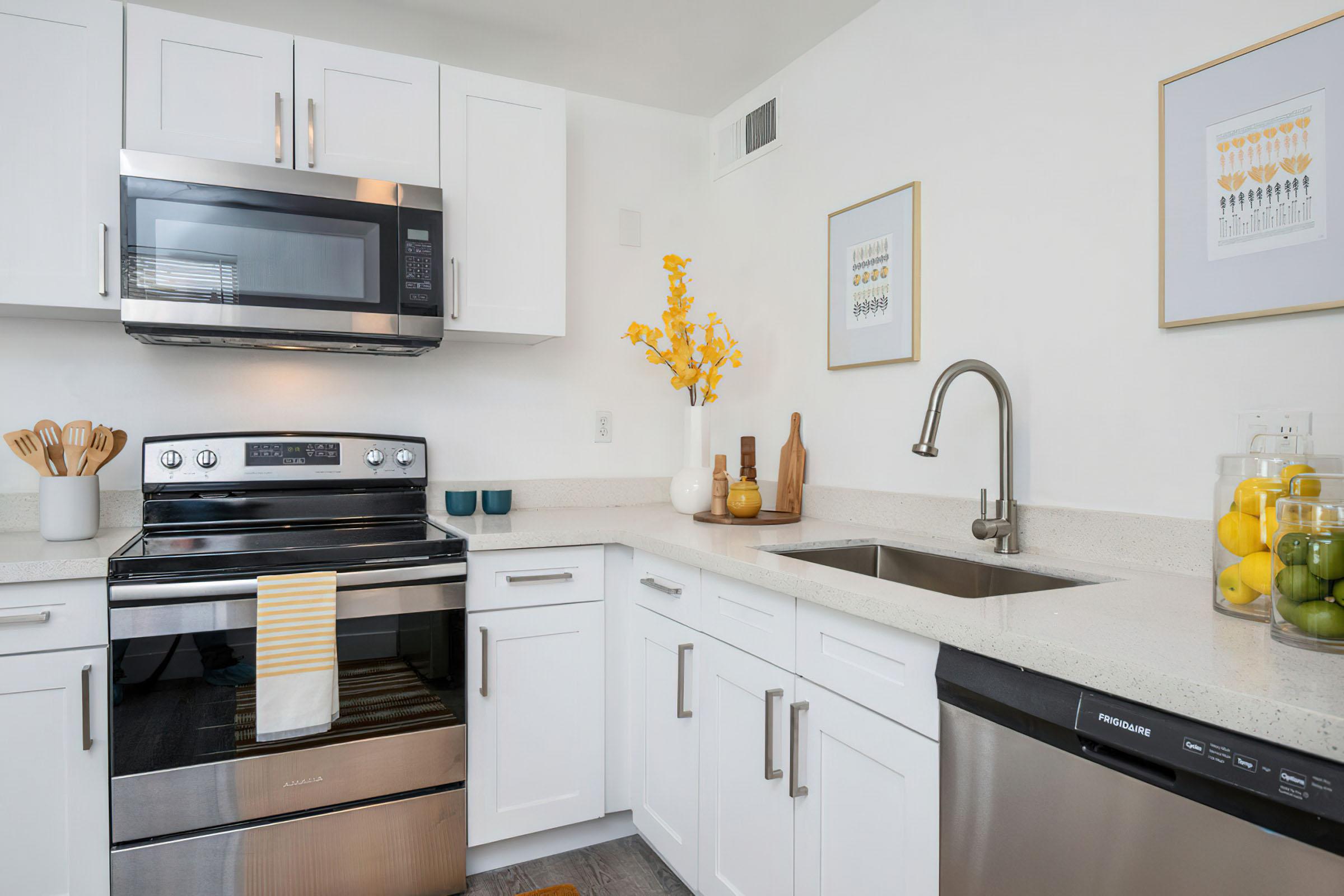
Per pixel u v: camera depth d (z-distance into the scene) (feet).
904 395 6.63
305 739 5.62
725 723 5.43
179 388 7.07
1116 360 4.94
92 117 5.87
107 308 5.93
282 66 6.45
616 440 9.10
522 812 6.51
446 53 7.88
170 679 5.27
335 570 5.74
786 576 4.56
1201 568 4.42
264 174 6.21
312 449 7.04
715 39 7.63
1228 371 4.34
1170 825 2.67
